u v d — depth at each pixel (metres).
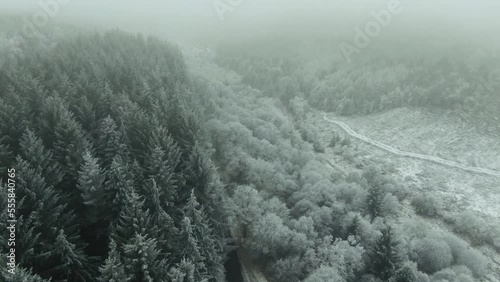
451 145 93.25
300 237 50.75
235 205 52.66
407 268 42.81
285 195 65.38
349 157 91.12
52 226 31.42
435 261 53.09
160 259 34.16
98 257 33.81
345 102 117.50
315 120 114.56
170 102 60.19
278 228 50.72
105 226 38.41
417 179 82.88
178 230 37.47
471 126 97.06
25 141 37.75
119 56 80.94
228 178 66.25
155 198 36.84
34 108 49.56
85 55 76.25
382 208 64.31
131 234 32.75
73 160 40.12
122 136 45.16
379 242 47.25
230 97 98.19
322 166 78.81
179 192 45.22
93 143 44.91
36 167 36.12
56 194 33.38
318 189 62.31
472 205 74.00
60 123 42.03
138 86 64.38
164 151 44.19
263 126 81.88
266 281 49.91
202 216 40.28
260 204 55.88
